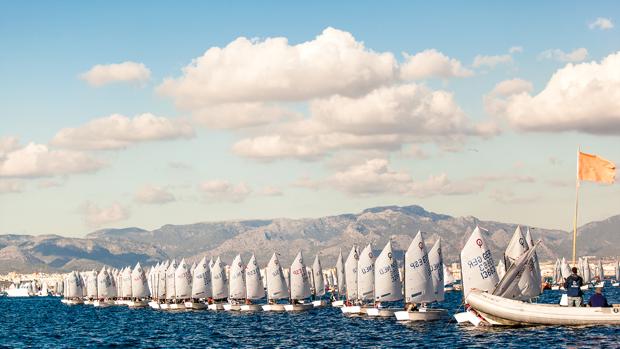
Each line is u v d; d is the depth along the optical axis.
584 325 76.94
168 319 143.50
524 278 84.25
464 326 92.12
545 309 78.00
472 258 90.75
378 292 122.19
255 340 92.38
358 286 135.25
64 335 110.12
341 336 92.44
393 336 88.25
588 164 82.06
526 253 83.62
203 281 179.62
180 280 188.62
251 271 161.25
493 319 82.44
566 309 77.06
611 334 72.69
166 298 199.75
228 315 148.38
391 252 122.56
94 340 99.12
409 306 109.88
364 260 134.88
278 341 90.00
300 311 154.62
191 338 98.31
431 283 110.19
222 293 178.38
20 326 136.75
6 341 99.62
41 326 135.62
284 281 159.62
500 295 83.81
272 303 159.88
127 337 103.25
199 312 164.88
